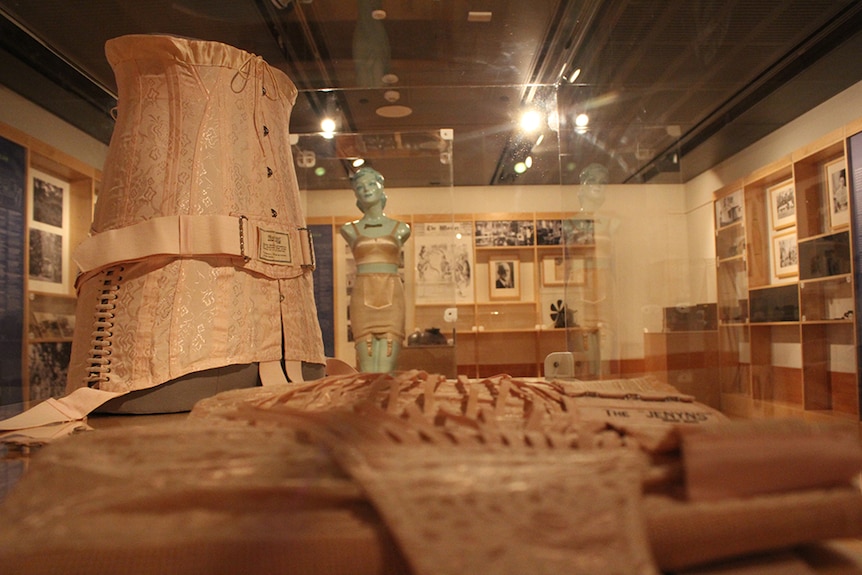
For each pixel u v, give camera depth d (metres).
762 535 0.38
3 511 0.38
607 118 1.39
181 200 0.84
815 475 0.40
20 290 1.51
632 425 0.47
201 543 0.36
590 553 0.32
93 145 1.67
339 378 0.64
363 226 1.49
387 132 1.56
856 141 1.40
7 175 1.45
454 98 1.44
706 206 1.58
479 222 1.63
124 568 0.36
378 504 0.35
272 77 0.97
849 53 1.31
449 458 0.38
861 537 0.40
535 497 0.36
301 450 0.41
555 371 1.26
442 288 1.59
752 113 1.56
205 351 0.82
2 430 0.72
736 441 0.39
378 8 1.15
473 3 1.14
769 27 1.24
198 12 1.18
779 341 1.58
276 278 0.91
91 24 1.23
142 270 0.83
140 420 0.77
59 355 1.66
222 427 0.48
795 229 1.60
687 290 1.33
